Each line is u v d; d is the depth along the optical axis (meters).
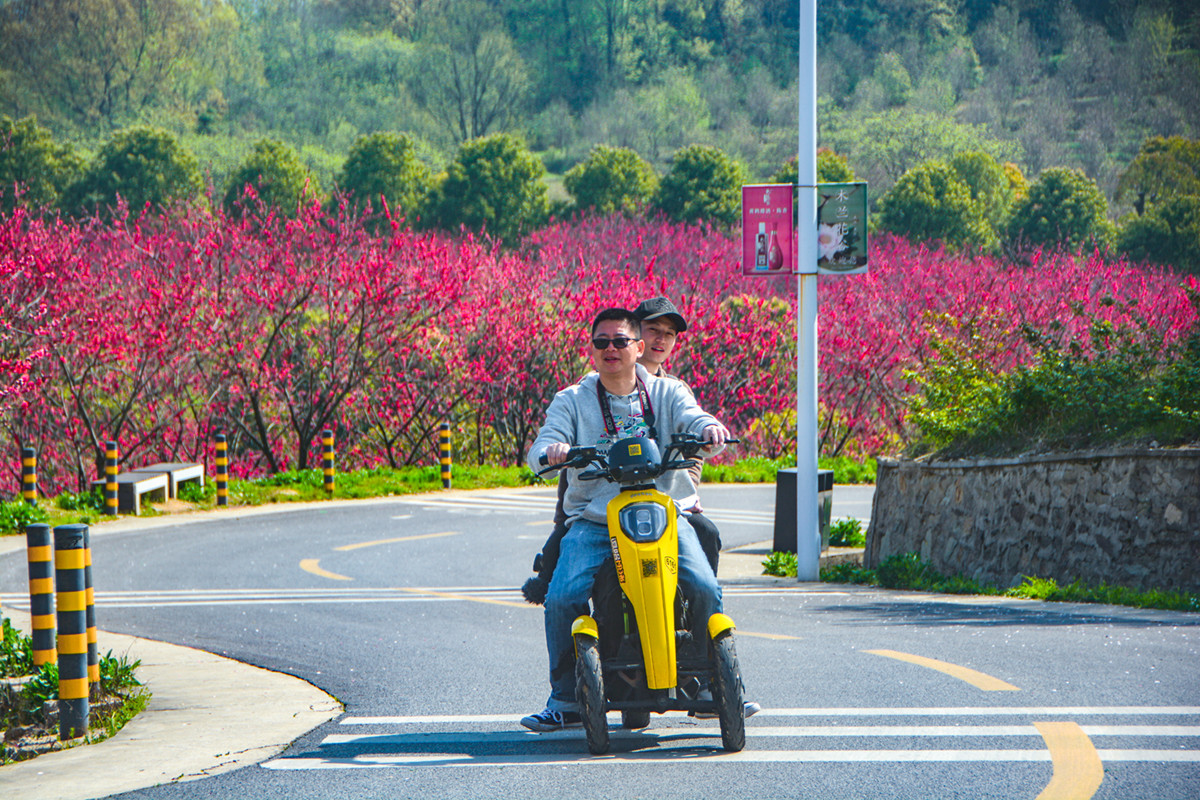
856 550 35.19
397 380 59.09
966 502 28.22
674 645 10.64
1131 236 164.88
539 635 19.58
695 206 193.88
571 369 61.00
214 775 11.33
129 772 11.73
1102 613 20.38
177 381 57.75
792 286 72.06
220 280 56.69
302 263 57.28
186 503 44.34
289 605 23.77
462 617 21.77
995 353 58.22
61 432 57.53
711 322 61.62
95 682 15.47
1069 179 184.00
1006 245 174.12
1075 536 24.97
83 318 53.47
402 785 10.59
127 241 58.69
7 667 16.52
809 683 14.62
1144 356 27.45
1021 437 27.45
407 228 59.66
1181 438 23.50
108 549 33.84
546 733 12.53
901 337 63.34
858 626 19.52
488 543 35.38
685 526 11.48
